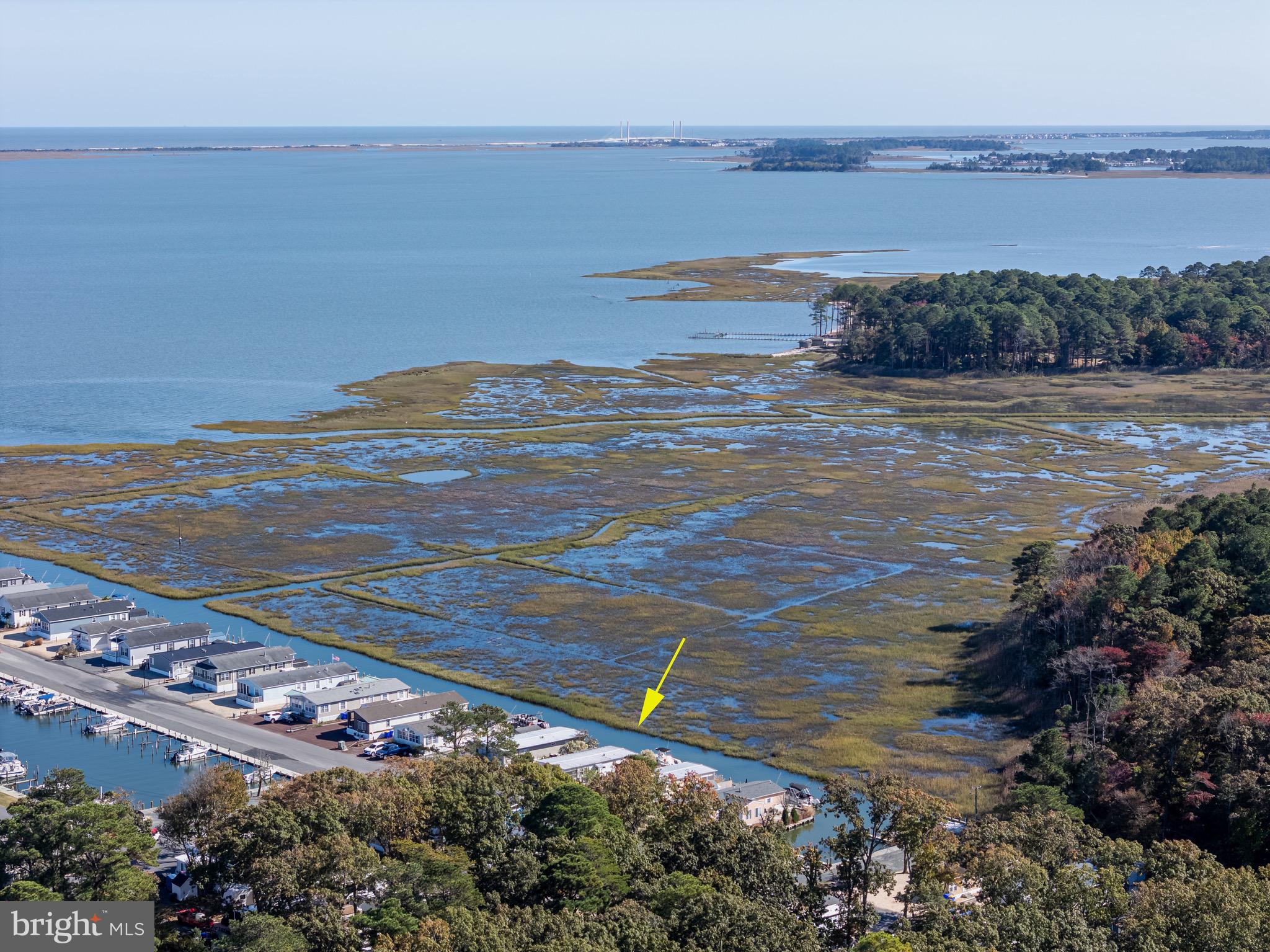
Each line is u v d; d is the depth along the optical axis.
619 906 105.25
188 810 123.00
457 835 119.00
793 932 103.75
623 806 127.00
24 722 166.88
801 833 136.50
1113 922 105.69
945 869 114.88
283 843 114.50
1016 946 99.19
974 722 166.12
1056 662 166.12
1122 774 135.88
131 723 165.38
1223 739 131.38
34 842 110.00
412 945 96.88
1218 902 99.75
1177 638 165.88
